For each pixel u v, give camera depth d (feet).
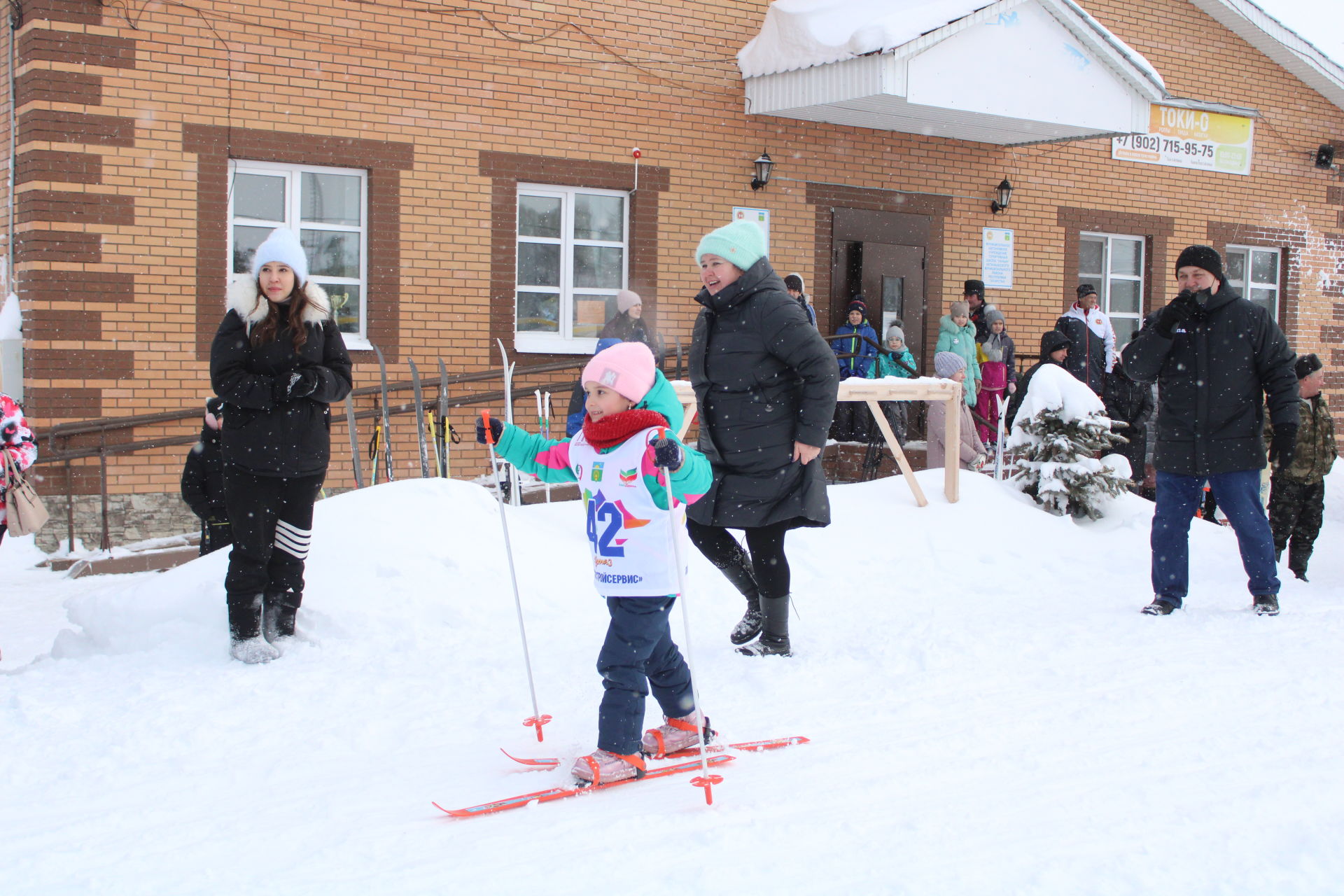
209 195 29.71
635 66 35.01
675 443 9.99
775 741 11.59
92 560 26.99
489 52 32.94
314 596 17.62
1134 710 12.71
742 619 16.63
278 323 15.33
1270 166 48.21
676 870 8.46
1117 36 44.24
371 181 31.78
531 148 33.65
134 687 13.83
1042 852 8.82
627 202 35.68
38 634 19.89
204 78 29.58
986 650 15.69
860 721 12.42
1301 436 23.73
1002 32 34.68
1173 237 45.93
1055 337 33.47
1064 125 36.68
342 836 9.21
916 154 39.91
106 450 28.50
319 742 11.75
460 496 21.40
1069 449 26.94
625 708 10.52
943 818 9.52
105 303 28.71
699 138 36.14
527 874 8.38
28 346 28.32
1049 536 25.16
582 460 10.94
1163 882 8.28
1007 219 41.98
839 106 35.06
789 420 14.92
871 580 21.50
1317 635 16.80
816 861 8.63
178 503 29.66
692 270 36.24
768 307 14.74
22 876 8.45
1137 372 19.22
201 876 8.43
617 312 35.94
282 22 30.35
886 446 34.99
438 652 15.62
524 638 11.75
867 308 39.22
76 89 28.25
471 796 10.19
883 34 32.14
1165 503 18.92
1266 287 49.47
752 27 36.88
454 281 32.81
